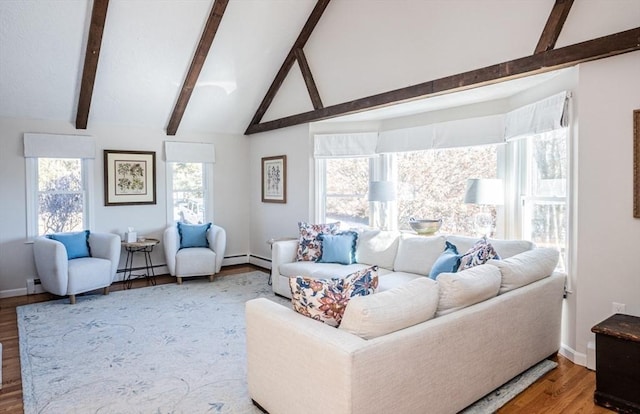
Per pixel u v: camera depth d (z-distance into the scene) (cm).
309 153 564
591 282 300
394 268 426
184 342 350
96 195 552
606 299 293
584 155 299
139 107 548
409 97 409
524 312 273
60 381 282
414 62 408
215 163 655
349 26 466
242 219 690
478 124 422
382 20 430
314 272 429
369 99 450
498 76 336
